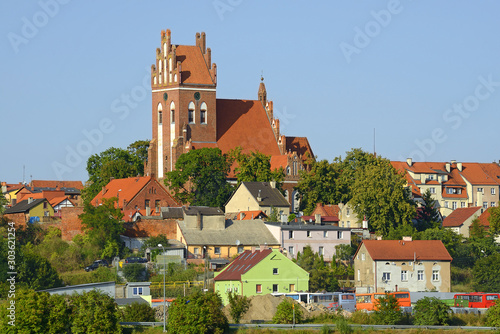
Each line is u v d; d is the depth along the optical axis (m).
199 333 132.75
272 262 164.38
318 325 137.25
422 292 169.38
